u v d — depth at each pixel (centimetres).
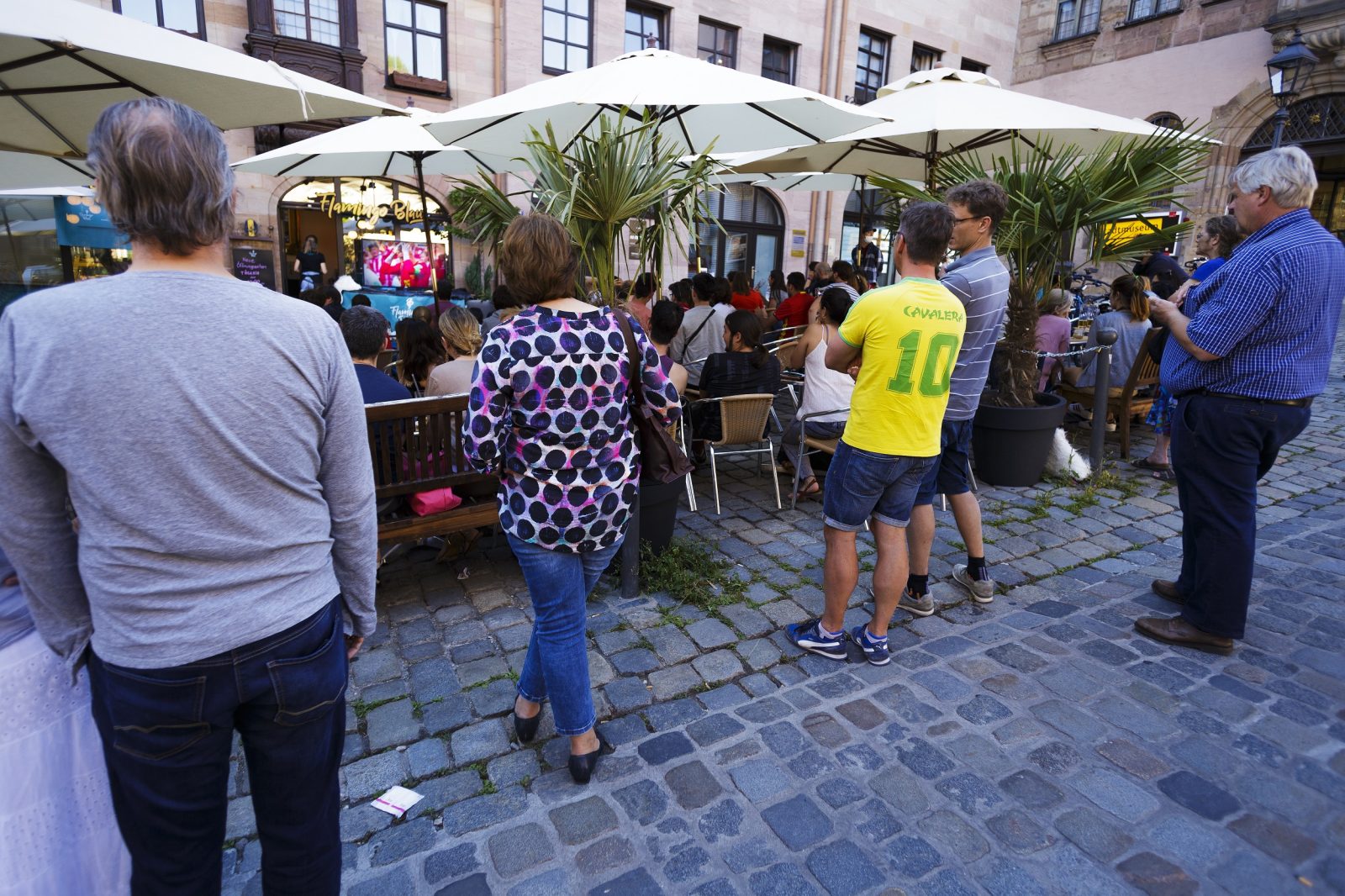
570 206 303
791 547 386
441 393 342
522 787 211
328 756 132
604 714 244
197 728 114
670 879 178
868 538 398
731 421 414
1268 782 208
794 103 394
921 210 241
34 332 100
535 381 179
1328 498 452
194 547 108
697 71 353
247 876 182
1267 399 251
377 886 177
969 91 438
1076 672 263
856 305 249
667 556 349
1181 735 228
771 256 1566
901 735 230
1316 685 254
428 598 329
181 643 109
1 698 123
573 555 197
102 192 104
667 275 1407
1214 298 253
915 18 1602
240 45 991
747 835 192
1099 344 480
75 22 219
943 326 239
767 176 863
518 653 282
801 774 214
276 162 568
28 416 100
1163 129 432
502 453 191
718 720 240
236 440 108
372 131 504
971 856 184
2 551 122
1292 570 346
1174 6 1521
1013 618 307
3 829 124
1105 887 174
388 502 315
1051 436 474
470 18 1126
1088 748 223
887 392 242
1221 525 265
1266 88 1405
